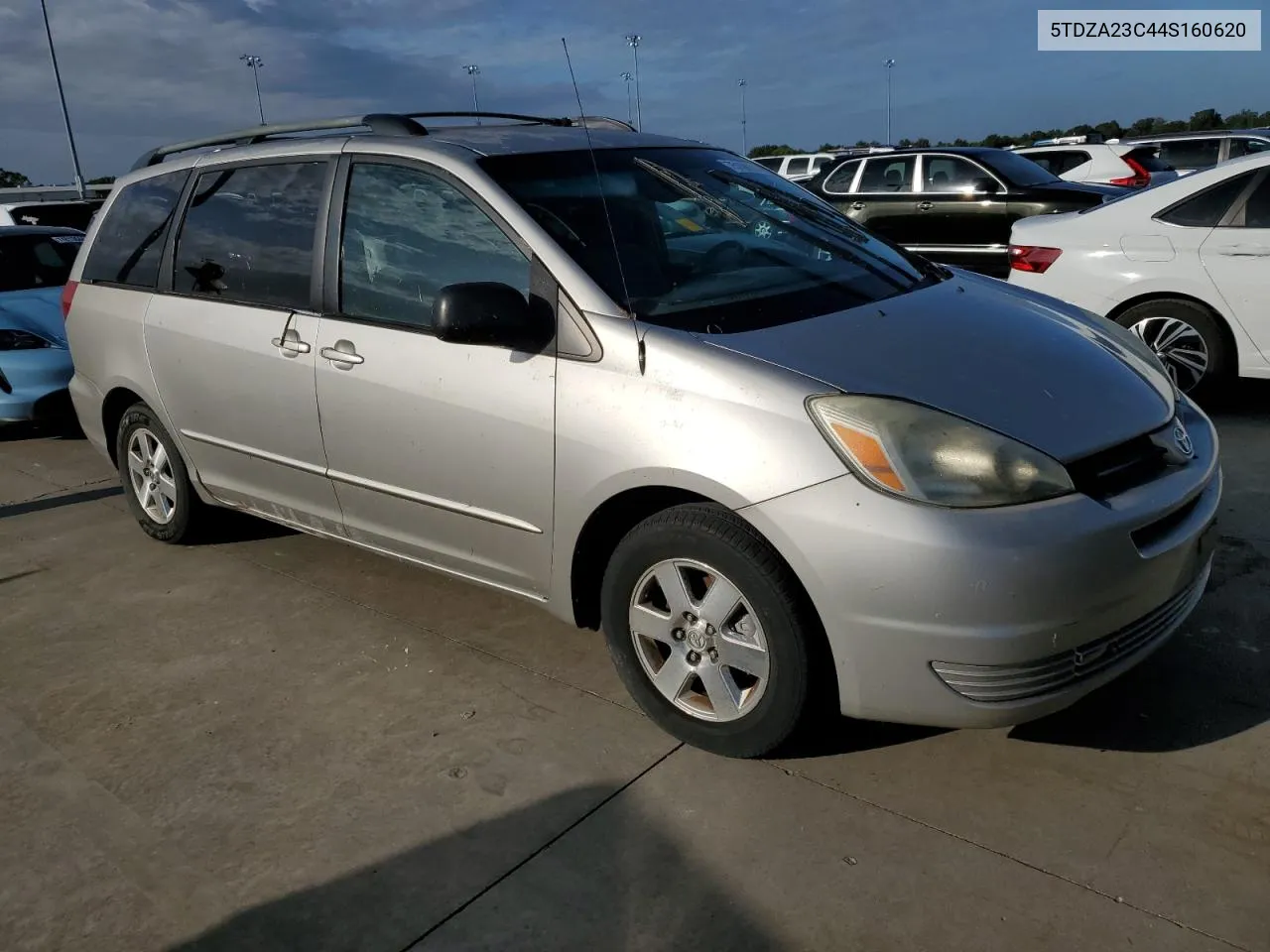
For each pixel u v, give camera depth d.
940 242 10.64
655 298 2.96
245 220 3.96
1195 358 5.85
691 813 2.65
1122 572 2.46
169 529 4.66
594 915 2.34
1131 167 12.79
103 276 4.69
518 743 3.01
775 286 3.20
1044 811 2.58
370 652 3.62
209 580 4.33
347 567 4.38
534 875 2.47
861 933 2.23
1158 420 2.77
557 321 2.96
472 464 3.16
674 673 2.90
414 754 2.99
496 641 3.65
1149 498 2.56
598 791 2.76
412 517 3.46
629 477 2.77
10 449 6.82
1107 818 2.54
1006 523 2.38
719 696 2.80
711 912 2.32
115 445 4.84
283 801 2.81
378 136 3.61
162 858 2.62
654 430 2.71
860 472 2.45
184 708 3.32
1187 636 3.36
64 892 2.52
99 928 2.40
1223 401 6.23
